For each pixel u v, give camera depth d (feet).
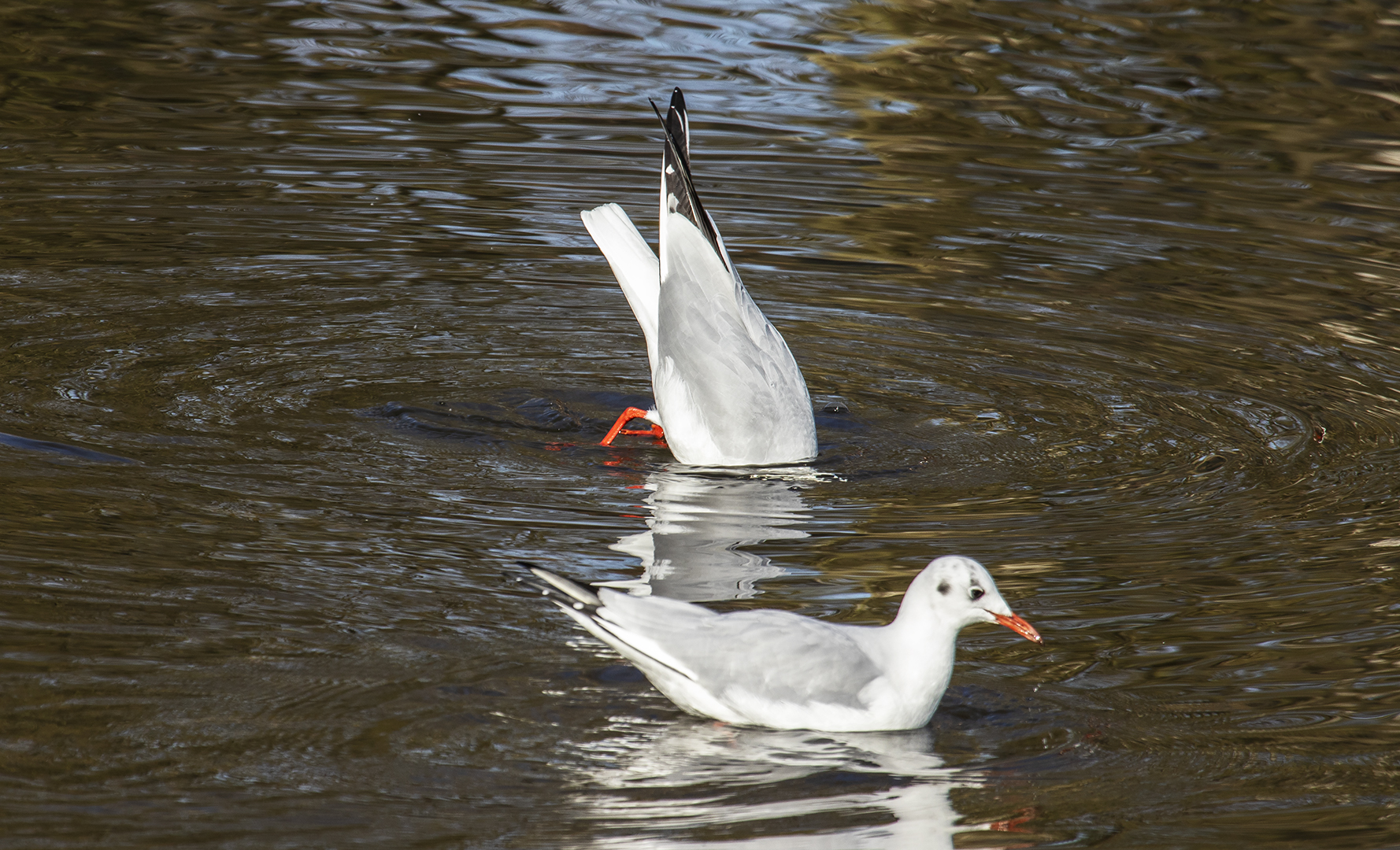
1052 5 94.89
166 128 73.05
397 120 75.92
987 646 33.58
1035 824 26.50
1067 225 65.62
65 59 81.56
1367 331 55.72
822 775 27.86
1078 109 79.15
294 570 35.27
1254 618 34.83
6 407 44.04
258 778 26.89
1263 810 27.12
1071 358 52.95
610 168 70.33
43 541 35.86
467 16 92.48
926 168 71.67
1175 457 44.93
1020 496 41.93
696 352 43.88
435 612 33.65
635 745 28.68
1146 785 27.91
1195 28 91.30
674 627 29.91
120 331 51.11
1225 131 76.84
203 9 91.86
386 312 54.85
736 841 25.57
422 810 26.17
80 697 29.22
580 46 87.61
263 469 41.16
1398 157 73.97
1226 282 60.23
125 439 42.42
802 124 76.64
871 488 42.27
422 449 43.55
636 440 45.83
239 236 61.36
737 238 62.95
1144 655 33.09
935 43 88.84
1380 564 37.65
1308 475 43.65
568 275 59.62
